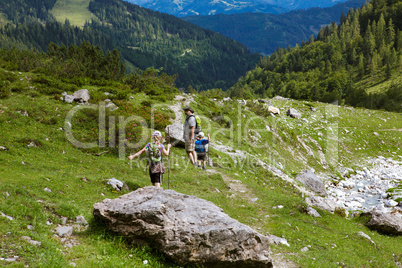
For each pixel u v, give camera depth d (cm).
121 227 750
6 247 576
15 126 1811
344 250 1146
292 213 1478
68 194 991
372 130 6188
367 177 3994
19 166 1227
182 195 843
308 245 1095
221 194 1609
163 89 4453
